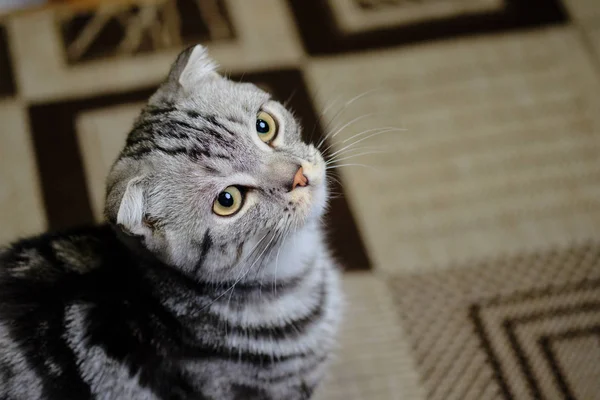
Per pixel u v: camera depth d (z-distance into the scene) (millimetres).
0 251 640
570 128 858
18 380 590
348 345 766
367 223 815
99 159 845
